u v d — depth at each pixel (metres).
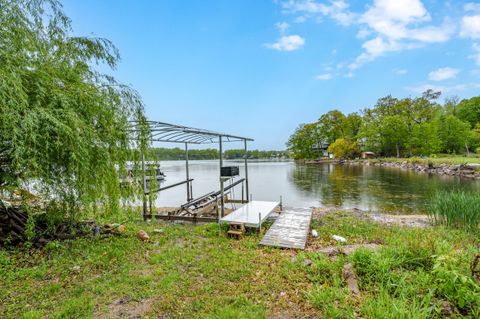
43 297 2.74
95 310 2.54
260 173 25.06
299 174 23.28
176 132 5.91
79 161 3.52
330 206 10.06
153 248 4.36
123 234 4.92
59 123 3.12
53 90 3.38
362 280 2.89
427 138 30.81
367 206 9.90
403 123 34.19
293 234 4.98
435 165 22.39
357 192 12.98
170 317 2.45
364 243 4.56
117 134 4.32
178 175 25.08
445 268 2.57
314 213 7.88
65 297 2.76
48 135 3.13
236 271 3.44
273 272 3.38
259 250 4.36
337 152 41.75
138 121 4.71
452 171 19.70
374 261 3.03
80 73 4.12
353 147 41.00
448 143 30.86
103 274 3.32
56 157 3.61
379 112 41.94
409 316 2.07
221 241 4.85
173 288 2.97
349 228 6.05
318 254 3.69
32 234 3.67
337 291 2.66
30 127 2.89
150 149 5.10
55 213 4.05
